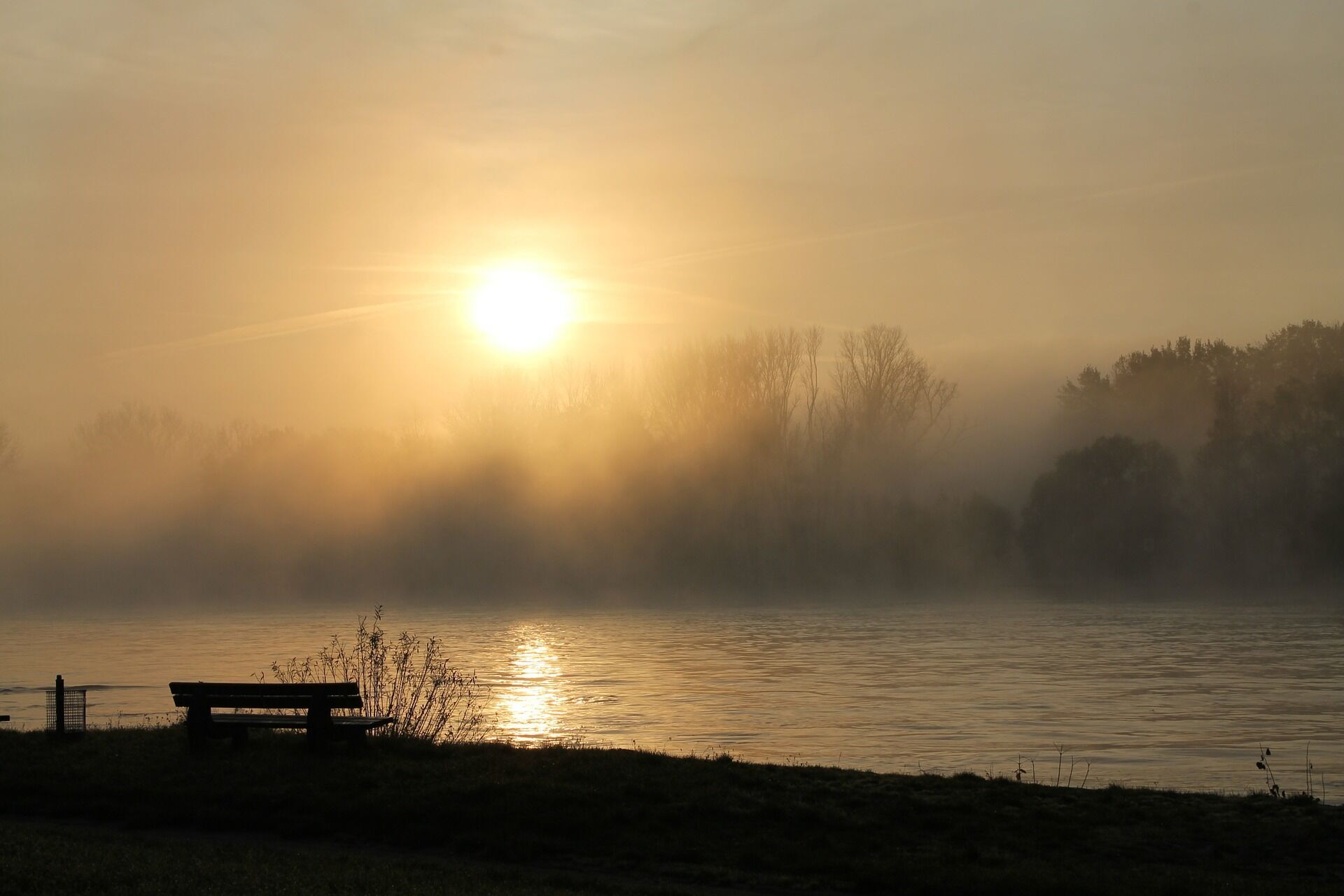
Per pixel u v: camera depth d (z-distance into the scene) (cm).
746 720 3238
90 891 1154
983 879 1267
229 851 1334
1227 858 1383
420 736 1934
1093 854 1395
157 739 1842
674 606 9975
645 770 1670
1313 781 2277
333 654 5353
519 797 1524
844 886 1278
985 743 2812
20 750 1797
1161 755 2636
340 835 1446
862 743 2811
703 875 1309
